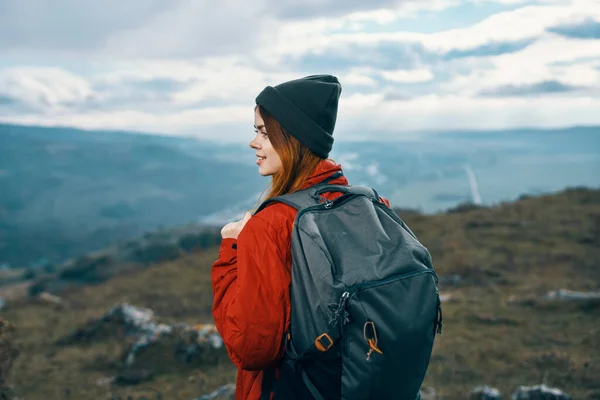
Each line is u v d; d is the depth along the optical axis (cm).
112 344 1123
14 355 750
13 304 1847
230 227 172
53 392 858
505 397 666
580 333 927
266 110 177
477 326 999
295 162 175
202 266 2039
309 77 183
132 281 1927
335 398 155
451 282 1376
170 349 955
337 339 152
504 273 1416
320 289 153
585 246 1630
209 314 1405
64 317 1512
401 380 152
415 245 165
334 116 179
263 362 158
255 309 155
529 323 997
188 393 795
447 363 803
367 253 157
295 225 161
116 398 797
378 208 175
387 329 149
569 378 717
